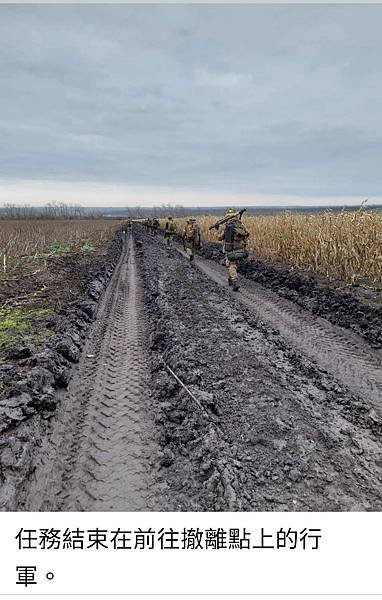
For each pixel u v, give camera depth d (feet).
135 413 14.44
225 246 35.68
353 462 11.66
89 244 81.56
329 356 19.77
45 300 28.66
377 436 12.95
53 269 43.32
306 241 40.04
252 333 22.52
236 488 10.46
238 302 30.89
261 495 10.46
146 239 110.32
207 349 19.71
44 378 15.56
